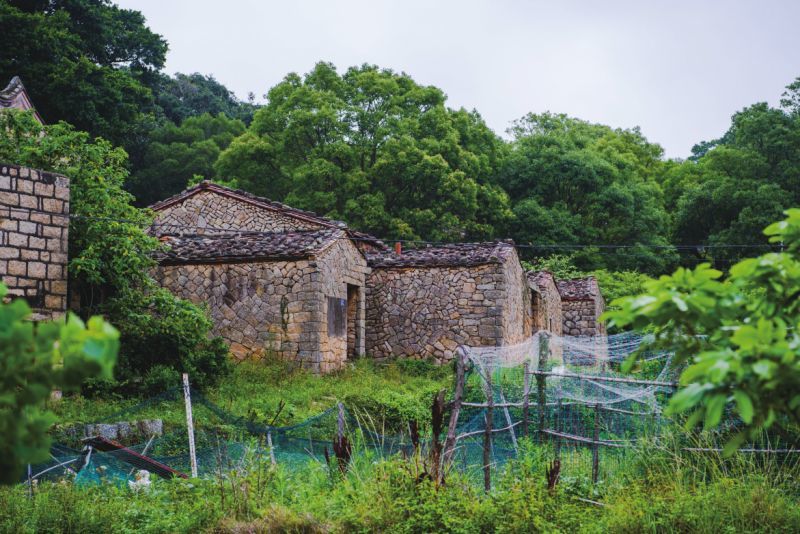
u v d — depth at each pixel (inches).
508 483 350.9
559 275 1481.3
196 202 967.6
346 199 1391.5
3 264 500.4
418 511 313.6
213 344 647.1
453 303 900.0
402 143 1412.4
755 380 137.0
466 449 420.8
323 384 690.8
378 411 610.5
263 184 1482.5
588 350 769.6
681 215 1745.8
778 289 153.1
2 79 1205.1
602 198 1675.7
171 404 532.7
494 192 1536.7
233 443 428.8
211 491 354.6
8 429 118.7
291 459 426.0
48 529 308.5
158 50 1576.0
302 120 1409.9
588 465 394.3
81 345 113.7
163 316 646.5
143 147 1622.8
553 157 1701.5
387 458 379.2
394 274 923.4
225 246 805.2
